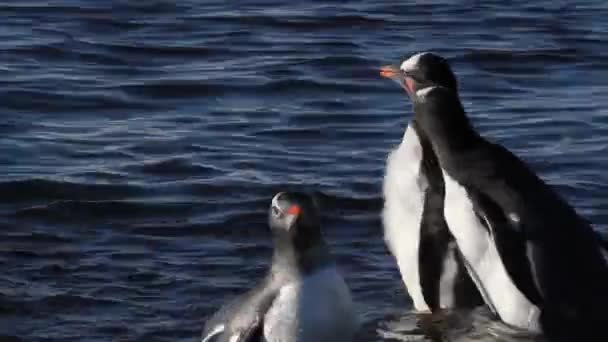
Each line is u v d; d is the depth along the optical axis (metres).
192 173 18.16
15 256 15.29
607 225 16.28
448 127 13.41
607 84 23.16
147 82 22.66
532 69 24.08
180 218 16.59
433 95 13.51
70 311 13.91
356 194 17.36
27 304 14.01
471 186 13.16
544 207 13.12
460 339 13.23
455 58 24.73
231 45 25.39
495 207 13.02
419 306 13.90
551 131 20.28
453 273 13.65
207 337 12.48
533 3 29.27
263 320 12.07
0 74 22.94
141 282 14.62
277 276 12.19
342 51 24.89
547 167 18.58
